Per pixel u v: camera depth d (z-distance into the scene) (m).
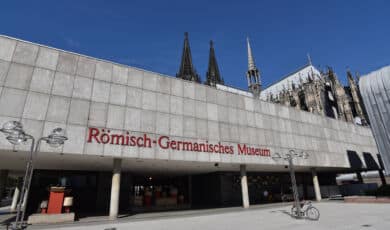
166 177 37.94
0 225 14.72
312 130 32.19
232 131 24.39
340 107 65.88
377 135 27.56
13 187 61.38
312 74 73.62
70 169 24.80
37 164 21.45
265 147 26.30
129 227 13.98
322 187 39.19
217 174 30.17
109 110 18.17
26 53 16.27
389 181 60.16
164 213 21.56
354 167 35.47
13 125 12.16
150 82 20.80
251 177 33.03
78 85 17.48
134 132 18.75
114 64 19.50
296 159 28.83
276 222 14.27
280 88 93.88
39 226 14.56
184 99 22.27
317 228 11.75
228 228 12.78
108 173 26.33
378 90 27.94
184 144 20.91
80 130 16.62
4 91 14.95
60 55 17.42
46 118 15.73
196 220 16.42
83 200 24.73
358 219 14.10
